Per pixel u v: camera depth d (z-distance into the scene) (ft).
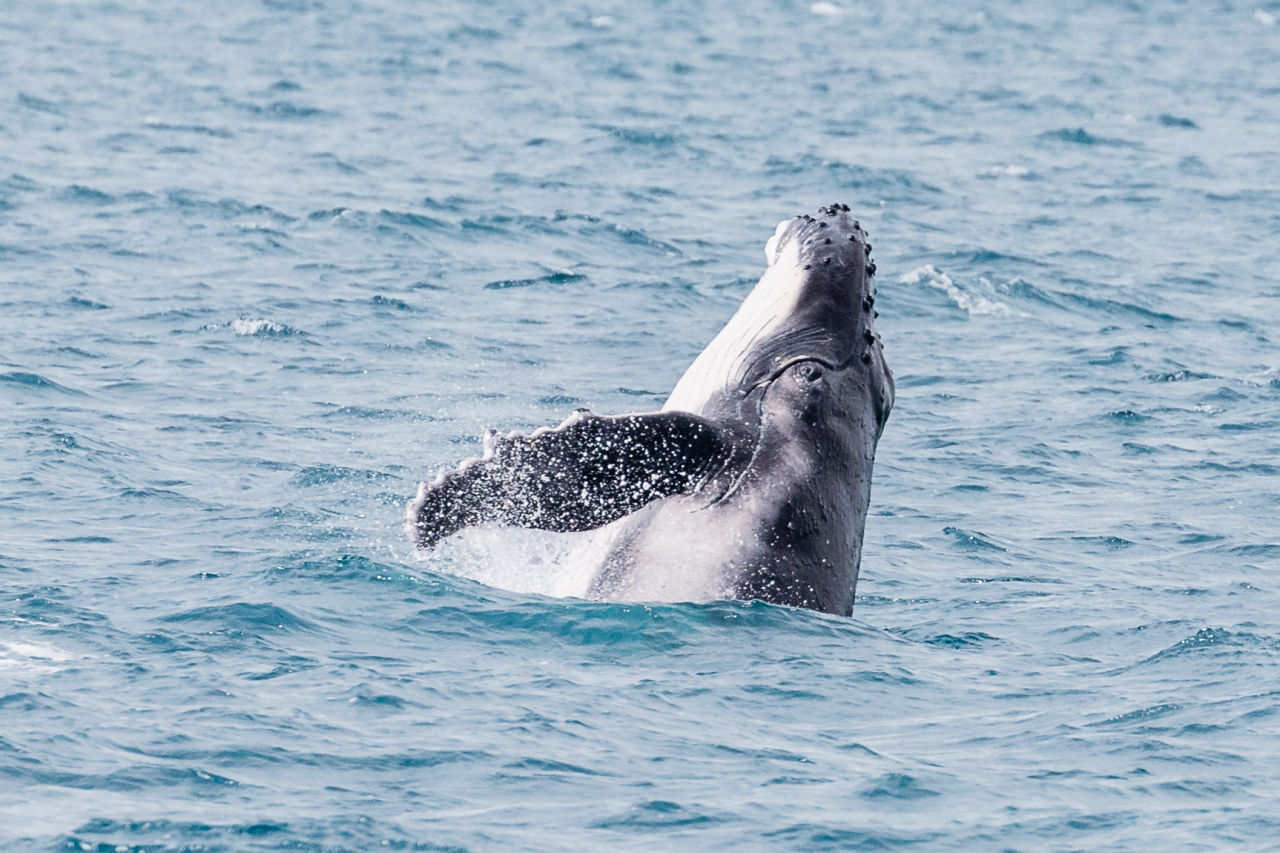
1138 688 198.29
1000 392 426.92
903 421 391.45
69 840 139.85
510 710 175.52
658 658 192.24
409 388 394.32
